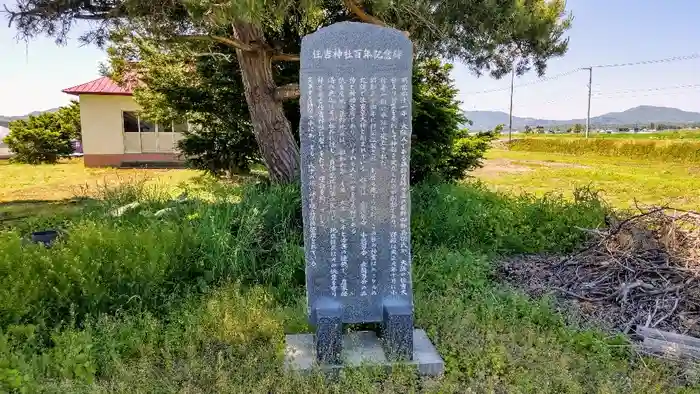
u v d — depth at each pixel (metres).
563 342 3.22
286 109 7.21
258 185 6.12
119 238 3.88
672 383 2.78
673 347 3.04
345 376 2.80
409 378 2.82
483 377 2.80
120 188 5.99
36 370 2.72
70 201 9.06
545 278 4.42
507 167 19.36
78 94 15.60
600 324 3.48
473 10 5.32
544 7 6.18
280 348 3.11
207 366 2.81
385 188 3.08
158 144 16.27
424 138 7.62
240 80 7.24
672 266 4.08
